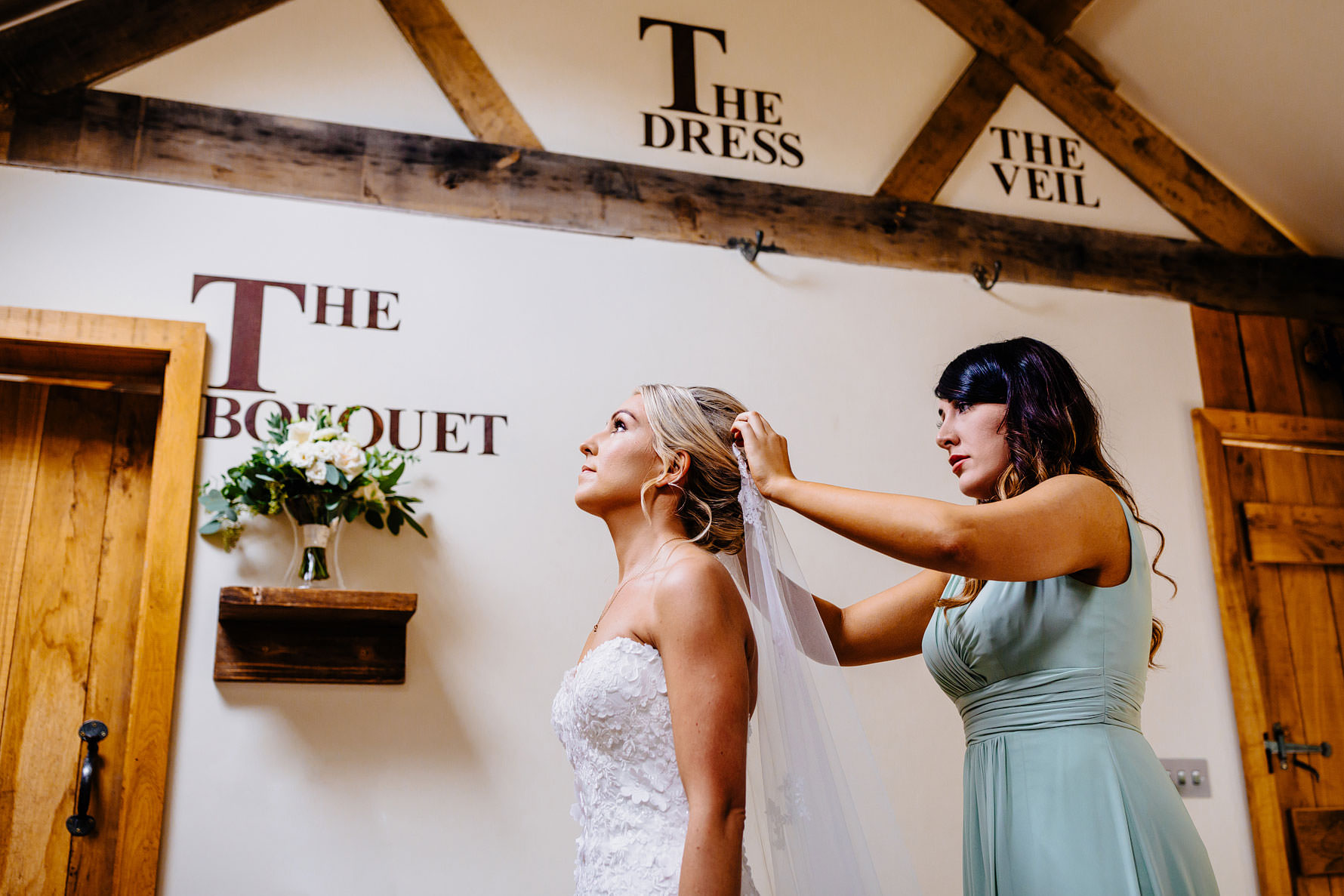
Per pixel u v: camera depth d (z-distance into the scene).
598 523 3.17
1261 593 3.73
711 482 1.87
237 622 2.83
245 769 2.76
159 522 2.82
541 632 3.05
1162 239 4.01
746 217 3.59
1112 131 4.06
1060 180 3.99
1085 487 1.76
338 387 3.08
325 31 3.39
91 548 2.96
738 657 1.61
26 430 2.97
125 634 2.92
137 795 2.64
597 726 1.65
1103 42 4.00
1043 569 1.68
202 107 3.20
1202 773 3.44
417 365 3.16
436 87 3.45
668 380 3.36
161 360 2.99
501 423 3.18
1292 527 3.79
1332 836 3.49
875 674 3.26
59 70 3.11
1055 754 1.74
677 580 1.65
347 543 2.97
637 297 3.41
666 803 1.61
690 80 3.69
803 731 1.71
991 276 3.76
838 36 3.90
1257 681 3.55
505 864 2.85
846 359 3.55
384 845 2.79
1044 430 1.86
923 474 3.51
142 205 3.07
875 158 3.81
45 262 2.96
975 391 1.96
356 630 2.90
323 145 3.26
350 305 3.15
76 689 2.86
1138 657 1.80
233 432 2.97
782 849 1.67
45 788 2.78
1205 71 3.85
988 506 1.69
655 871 1.55
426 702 2.92
